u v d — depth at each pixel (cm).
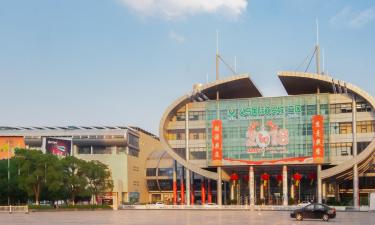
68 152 14175
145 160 16875
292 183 12481
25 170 10431
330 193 13350
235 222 5612
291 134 12019
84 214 8419
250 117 12394
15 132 15512
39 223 5425
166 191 16538
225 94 13350
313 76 11769
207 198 14400
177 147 13100
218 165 12400
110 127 15650
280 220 6153
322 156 11694
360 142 11731
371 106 11688
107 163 15150
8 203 10794
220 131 12525
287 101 12175
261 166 12250
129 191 15188
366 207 10350
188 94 12744
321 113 11944
